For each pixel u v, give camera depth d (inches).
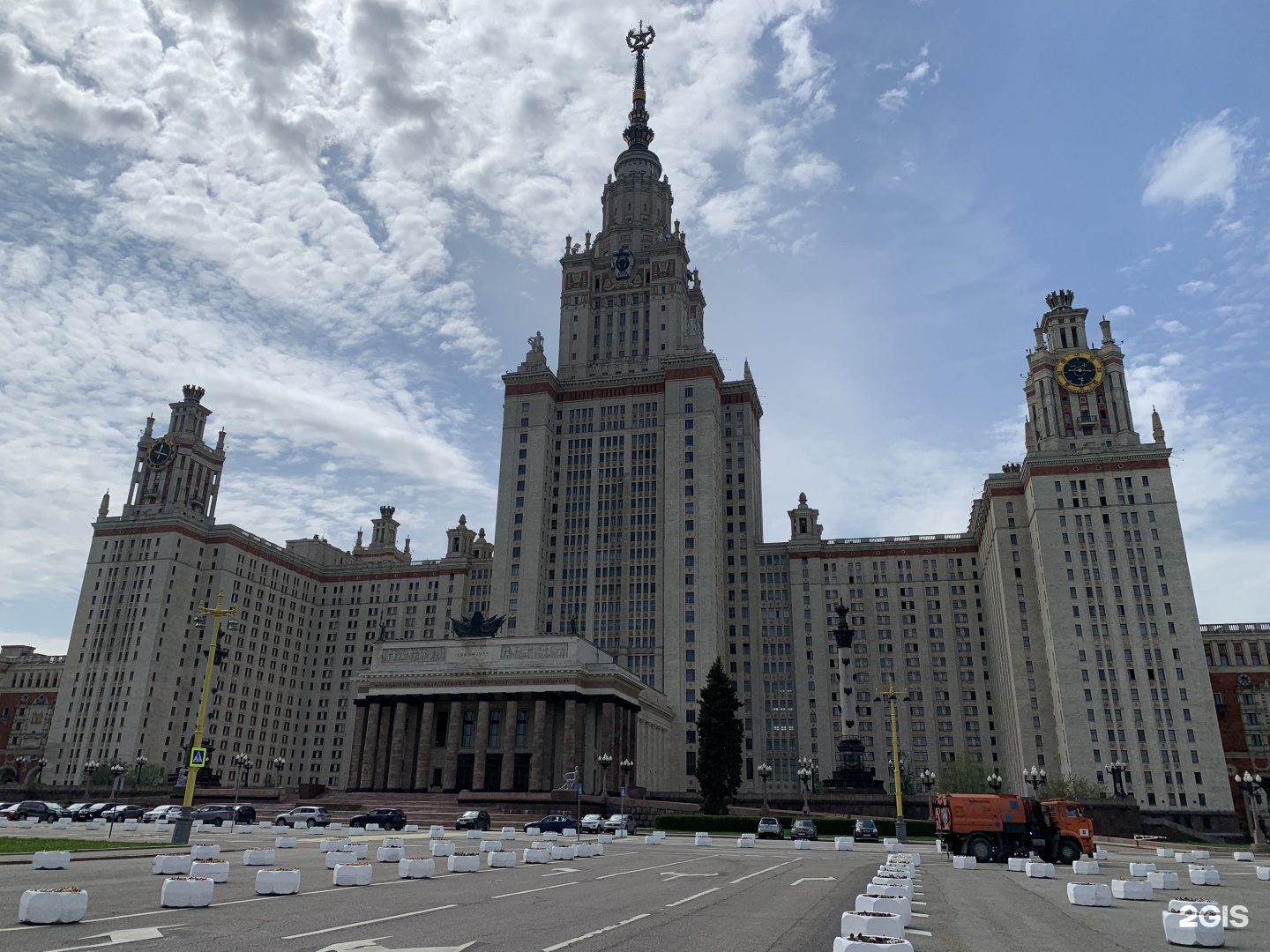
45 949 720.3
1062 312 6264.8
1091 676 5339.6
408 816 3875.5
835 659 6707.7
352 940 816.9
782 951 819.4
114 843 1989.4
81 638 6702.8
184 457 7214.6
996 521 6092.5
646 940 868.0
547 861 1895.9
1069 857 2261.3
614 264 7559.1
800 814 4453.7
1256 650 5999.0
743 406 7386.8
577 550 6727.4
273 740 7352.4
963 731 6451.8
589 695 4909.0
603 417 7047.2
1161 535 5521.7
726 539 7106.3
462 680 4992.6
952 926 1059.9
